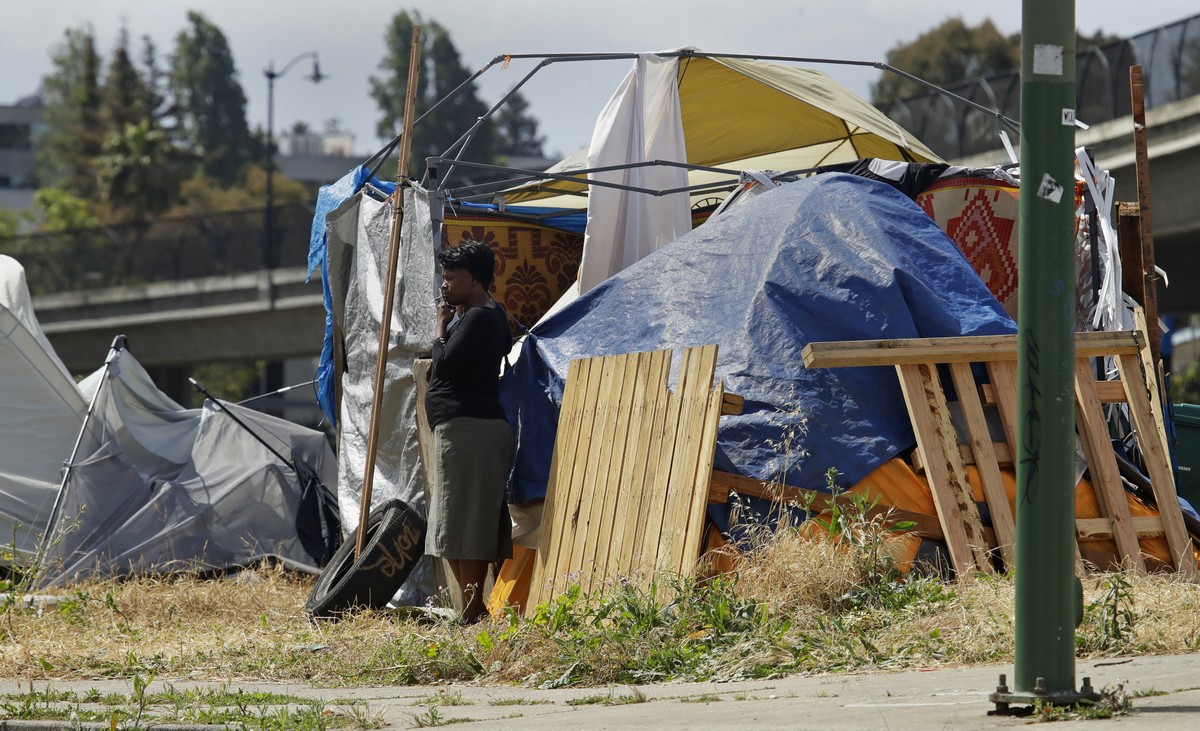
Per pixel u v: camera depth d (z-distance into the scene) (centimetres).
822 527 1505
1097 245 1958
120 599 2020
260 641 1611
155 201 15200
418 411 1862
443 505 1648
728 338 1672
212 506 2561
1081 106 5644
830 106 2398
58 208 16050
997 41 16525
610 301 1812
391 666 1404
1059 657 841
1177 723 761
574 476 1666
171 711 1135
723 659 1234
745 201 1869
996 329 1623
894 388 1596
